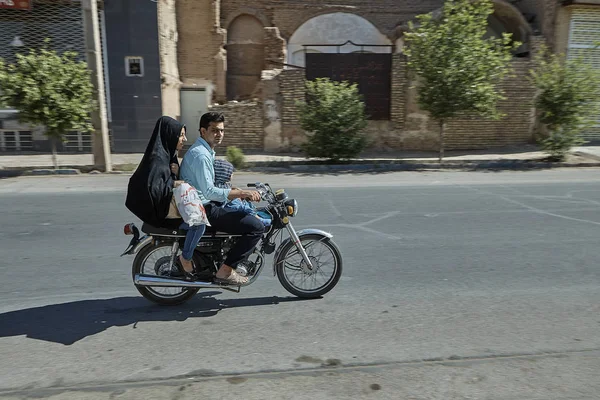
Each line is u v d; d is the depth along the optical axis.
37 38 15.43
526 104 17.25
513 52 18.25
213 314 4.36
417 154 16.41
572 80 13.86
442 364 3.47
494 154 16.17
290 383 3.24
